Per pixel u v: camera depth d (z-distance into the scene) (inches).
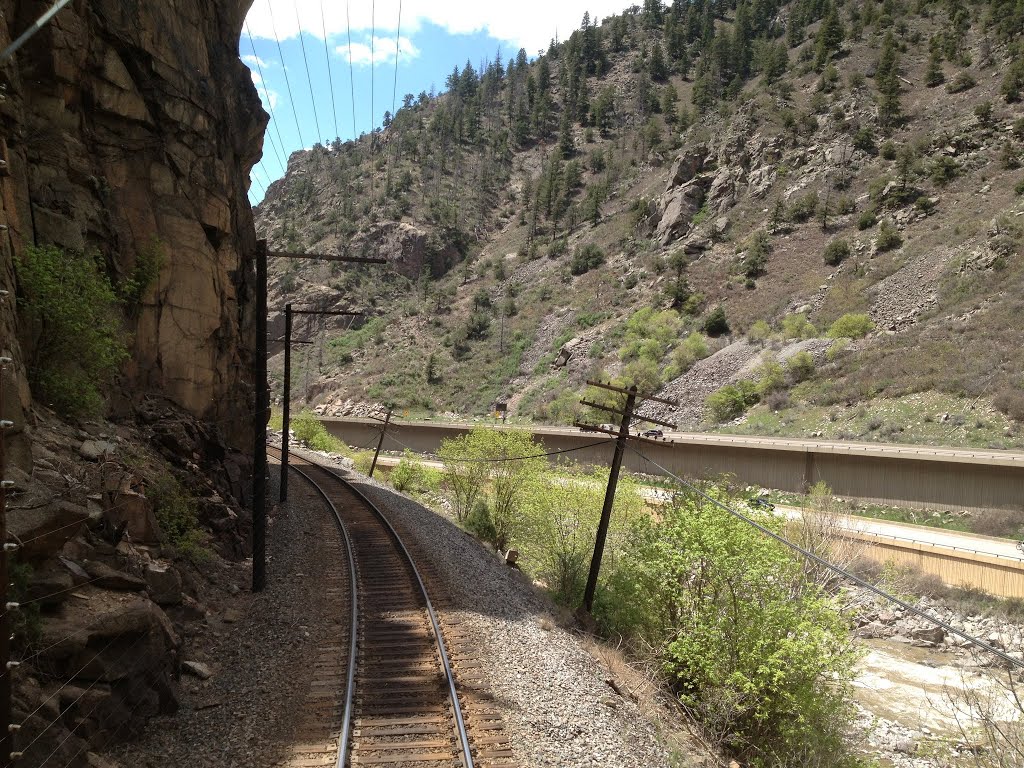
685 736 529.3
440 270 6284.5
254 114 1034.7
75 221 631.8
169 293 768.3
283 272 6117.1
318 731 374.6
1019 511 1472.7
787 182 4621.1
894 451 1690.5
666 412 2802.7
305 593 622.5
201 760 348.2
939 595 1144.2
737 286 3791.8
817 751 593.0
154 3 756.0
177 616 494.9
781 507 1561.3
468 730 382.3
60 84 631.8
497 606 647.1
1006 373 1962.4
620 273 4677.7
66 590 363.6
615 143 7632.9
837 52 6328.7
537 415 3245.6
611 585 828.0
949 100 4832.7
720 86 7780.5
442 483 1674.5
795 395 2440.9
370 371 4667.8
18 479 366.3
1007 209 3031.5
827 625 618.8
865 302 2974.9
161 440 704.4
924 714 816.9
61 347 566.3
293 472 1503.4
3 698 217.8
